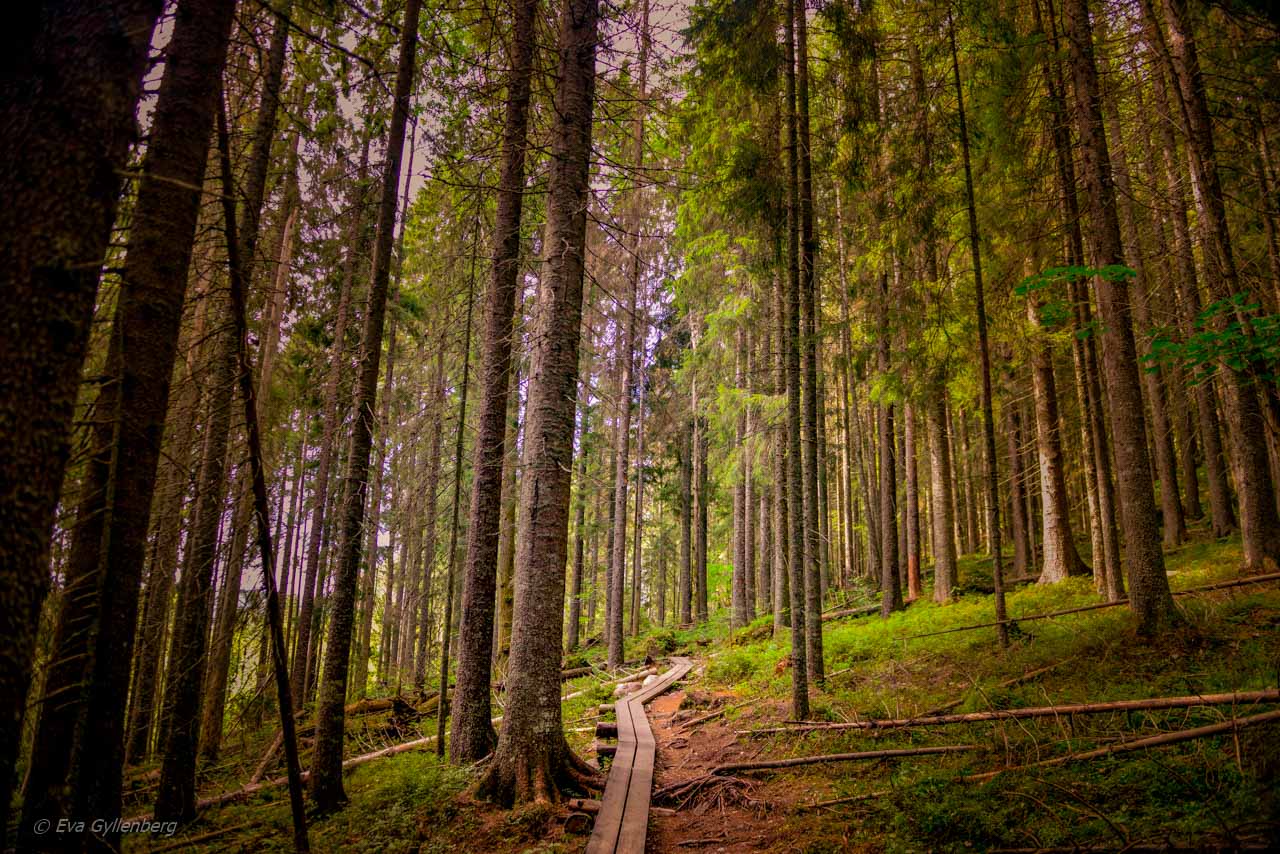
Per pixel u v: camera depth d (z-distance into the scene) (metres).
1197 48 8.66
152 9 2.57
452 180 8.52
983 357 9.46
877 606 15.77
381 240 7.31
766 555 24.34
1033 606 10.99
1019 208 9.98
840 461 26.02
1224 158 9.09
